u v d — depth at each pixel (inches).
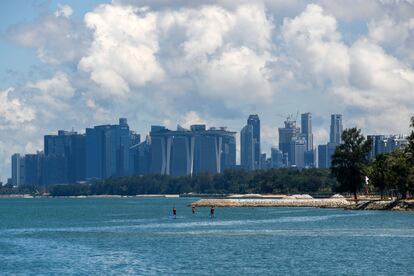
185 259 7239.2
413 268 6466.5
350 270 6363.2
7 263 7012.8
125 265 6796.3
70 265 6825.8
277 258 7273.6
